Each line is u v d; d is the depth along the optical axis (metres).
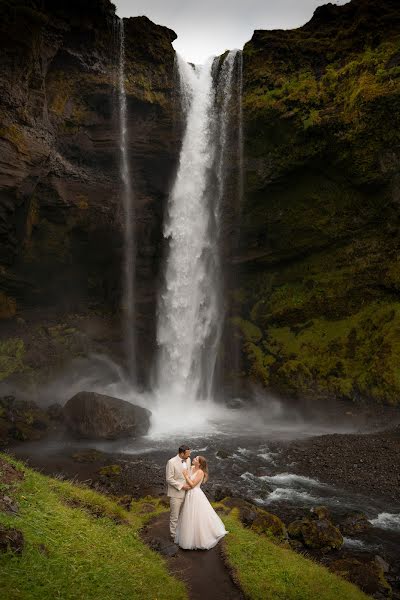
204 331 29.36
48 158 24.66
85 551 7.13
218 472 16.47
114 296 29.80
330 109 24.50
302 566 9.02
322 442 19.42
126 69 27.02
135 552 7.90
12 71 21.80
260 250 29.09
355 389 23.84
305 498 14.41
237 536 9.50
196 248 29.53
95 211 27.28
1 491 8.01
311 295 27.30
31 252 26.33
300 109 25.25
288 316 27.78
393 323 23.97
